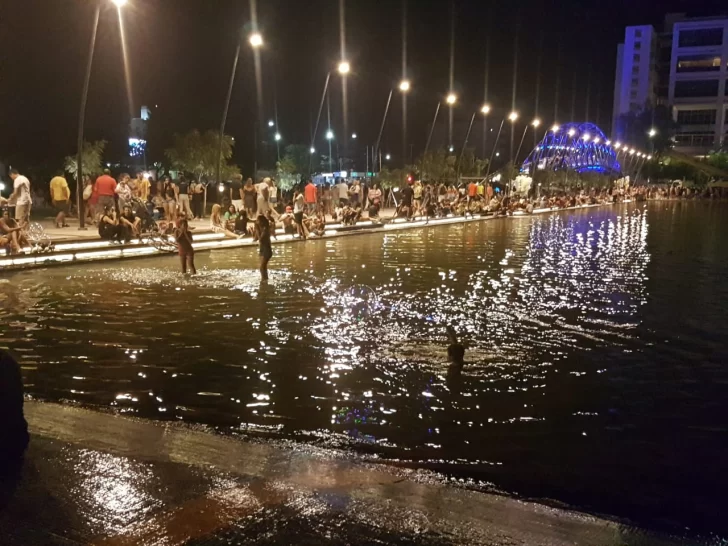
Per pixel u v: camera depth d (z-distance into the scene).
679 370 7.96
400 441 5.61
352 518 3.80
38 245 16.53
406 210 33.38
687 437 5.88
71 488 4.09
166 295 12.12
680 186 93.56
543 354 8.55
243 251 19.70
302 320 10.20
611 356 8.54
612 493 4.77
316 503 3.98
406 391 6.91
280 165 39.94
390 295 12.66
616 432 5.96
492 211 41.47
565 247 22.98
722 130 117.12
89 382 6.98
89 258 16.53
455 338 9.21
